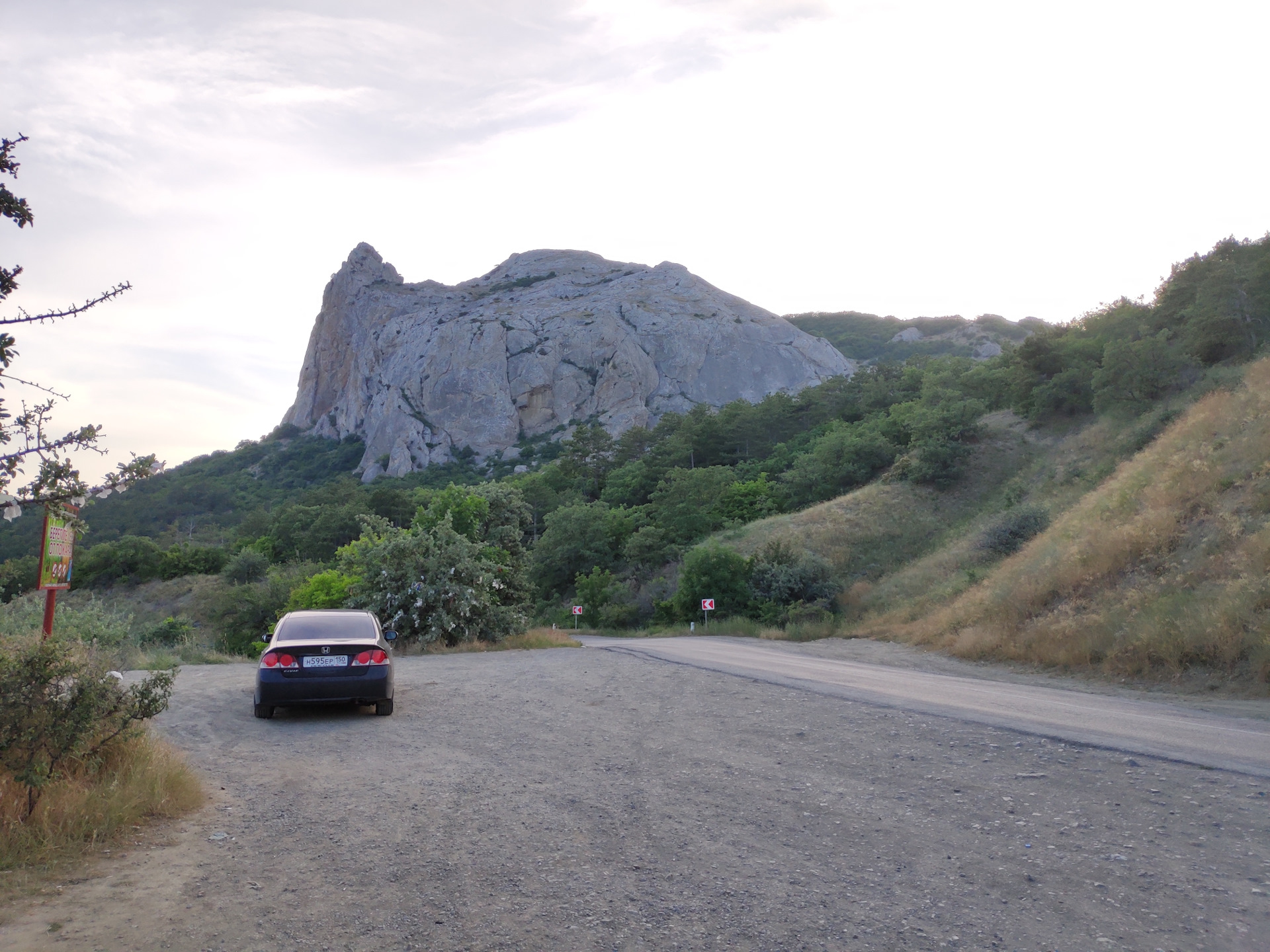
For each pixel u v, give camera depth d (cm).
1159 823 493
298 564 5894
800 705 980
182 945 335
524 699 1083
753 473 8738
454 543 2223
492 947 335
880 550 4650
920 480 5534
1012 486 4884
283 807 559
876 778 620
